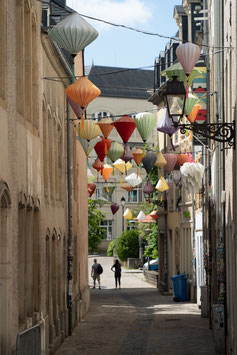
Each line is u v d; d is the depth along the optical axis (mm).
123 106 101000
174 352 21531
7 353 14758
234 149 17219
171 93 16656
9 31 15398
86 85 15953
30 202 18391
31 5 18953
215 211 27656
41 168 20391
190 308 35625
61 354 21734
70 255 27359
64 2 28656
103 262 80438
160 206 50188
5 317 14844
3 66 14867
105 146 23234
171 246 47500
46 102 22172
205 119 30953
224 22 23422
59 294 24844
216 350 21016
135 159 25766
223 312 21031
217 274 24656
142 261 73188
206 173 32406
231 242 20078
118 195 94812
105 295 46562
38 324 17141
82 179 36094
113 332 26844
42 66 21141
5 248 14906
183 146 43031
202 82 30953
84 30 14641
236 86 16406
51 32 14875
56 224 24281
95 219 57531
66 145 27969
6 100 14992
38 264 19641
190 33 41375
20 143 17016
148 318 31438
